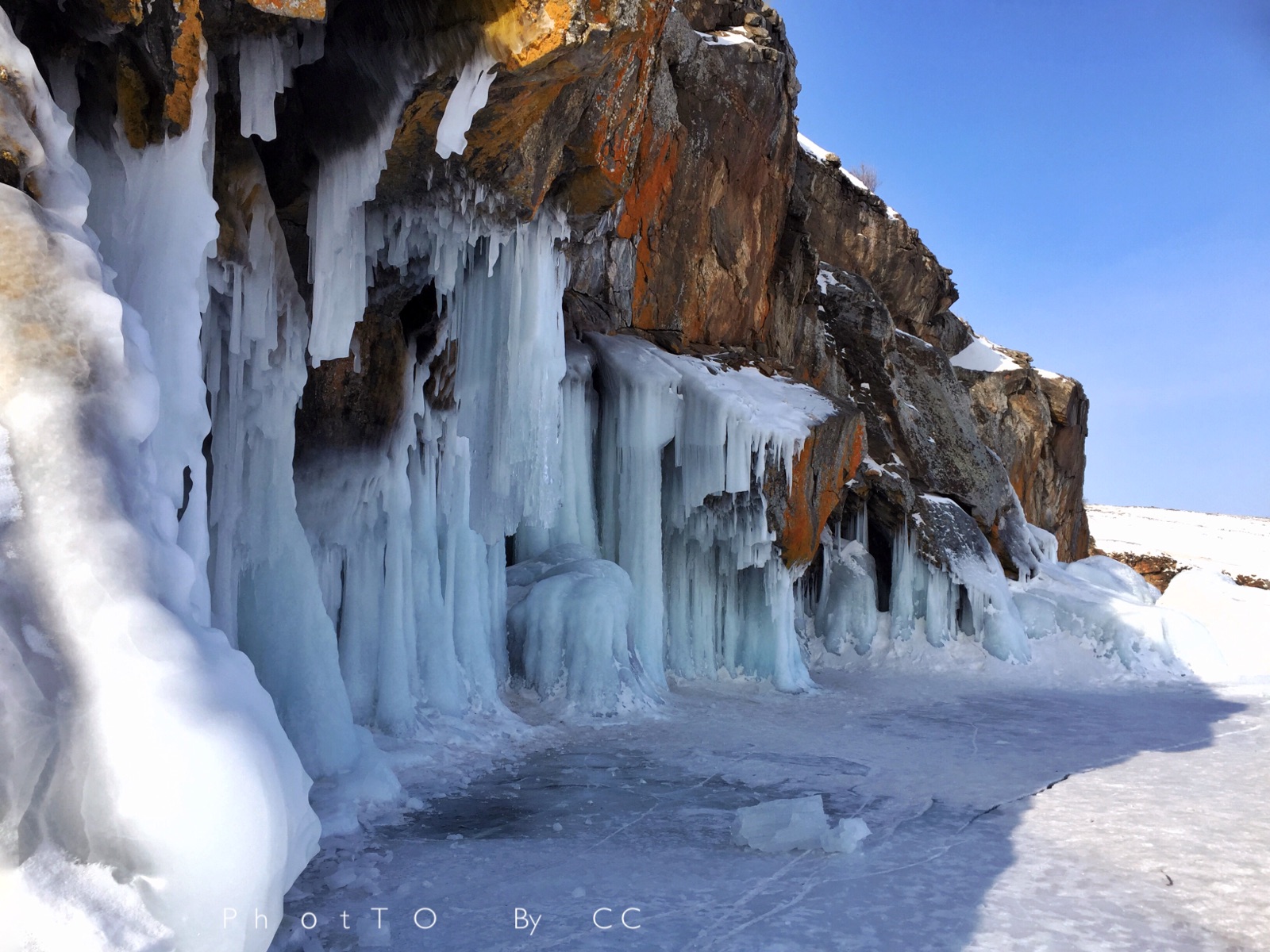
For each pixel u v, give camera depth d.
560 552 9.77
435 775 5.85
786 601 11.26
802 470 10.95
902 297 20.08
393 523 6.89
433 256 6.15
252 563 5.50
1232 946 3.32
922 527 13.62
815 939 3.30
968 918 3.54
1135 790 5.91
